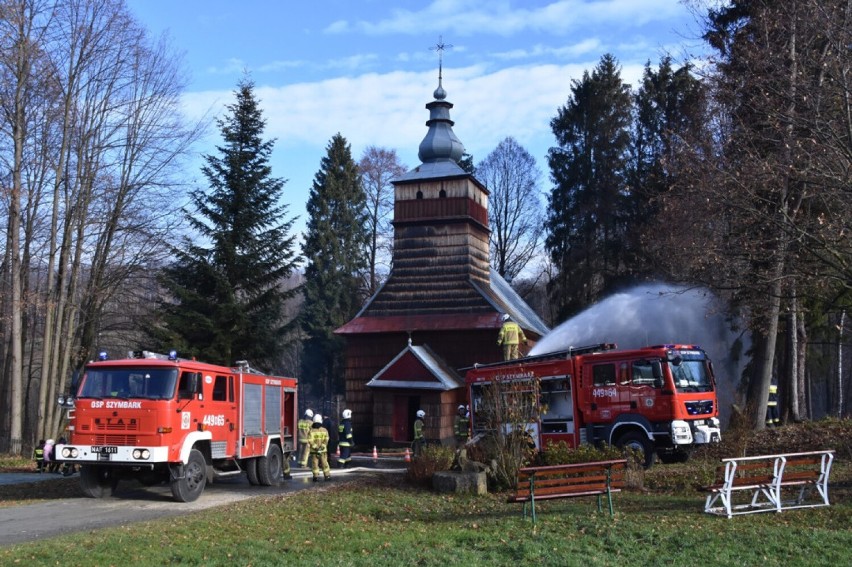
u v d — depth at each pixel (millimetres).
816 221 14625
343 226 63969
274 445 19359
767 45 15672
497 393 17125
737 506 12133
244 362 18062
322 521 12578
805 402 40250
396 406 35125
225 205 35469
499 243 68750
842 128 14266
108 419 14977
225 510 13875
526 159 69125
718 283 17531
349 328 38312
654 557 9297
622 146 50750
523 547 9672
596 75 52438
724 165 16781
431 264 38406
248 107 36375
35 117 30031
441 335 37219
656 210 41906
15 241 29703
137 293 36344
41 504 14938
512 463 16234
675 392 18500
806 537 9922
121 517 13195
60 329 31359
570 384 20297
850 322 35469
